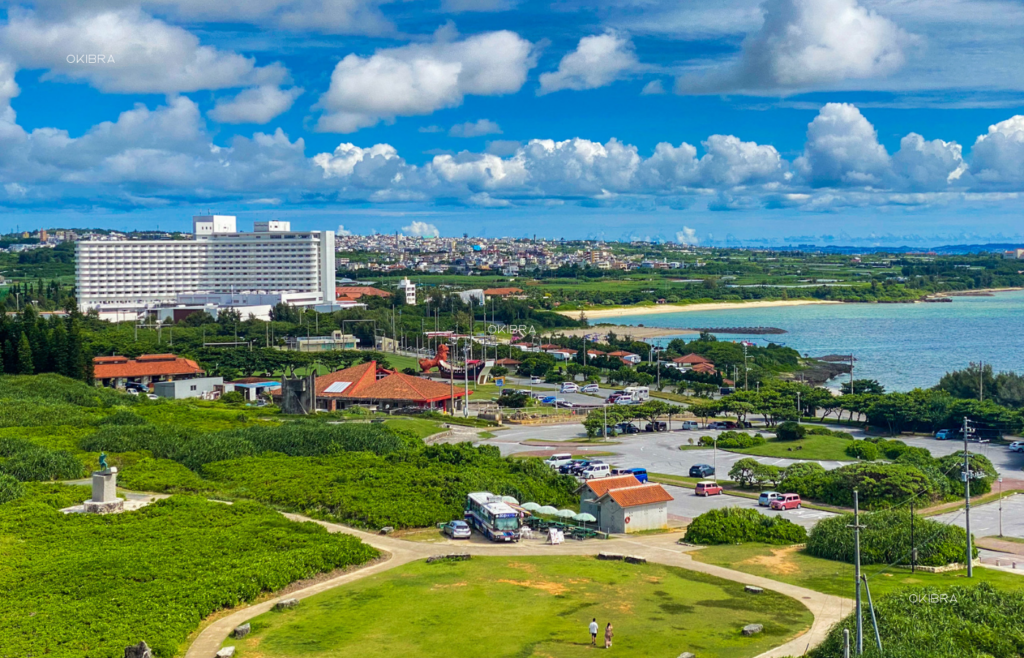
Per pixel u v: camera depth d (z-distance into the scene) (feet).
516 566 263.90
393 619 218.38
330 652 198.18
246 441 419.33
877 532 279.90
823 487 381.60
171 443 408.46
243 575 239.71
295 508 327.06
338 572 257.75
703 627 215.31
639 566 268.00
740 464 414.41
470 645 202.28
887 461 466.70
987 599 223.92
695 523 307.17
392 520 308.19
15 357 611.06
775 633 211.61
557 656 196.34
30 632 201.36
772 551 289.74
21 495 315.99
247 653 197.47
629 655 196.85
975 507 372.58
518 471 387.96
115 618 210.59
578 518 319.06
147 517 295.28
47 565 245.24
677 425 622.54
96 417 472.44
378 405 641.81
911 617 209.46
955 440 549.95
